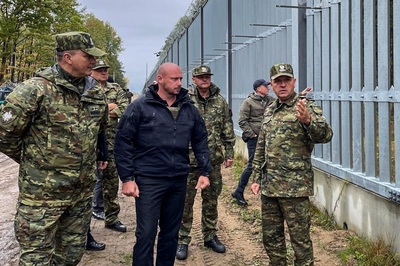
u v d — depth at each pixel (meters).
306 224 3.49
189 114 3.68
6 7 25.98
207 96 4.61
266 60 8.24
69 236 3.09
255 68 9.10
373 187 4.23
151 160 3.52
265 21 8.24
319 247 4.55
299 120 3.34
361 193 4.57
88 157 2.99
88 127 2.97
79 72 2.88
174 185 3.59
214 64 14.20
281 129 3.46
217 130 4.61
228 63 11.72
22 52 30.75
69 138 2.87
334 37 5.11
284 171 3.44
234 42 11.15
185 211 4.52
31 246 2.83
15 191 7.75
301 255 3.50
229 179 8.46
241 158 10.41
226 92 12.13
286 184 3.43
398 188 3.86
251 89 9.49
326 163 5.36
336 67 5.07
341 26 4.91
